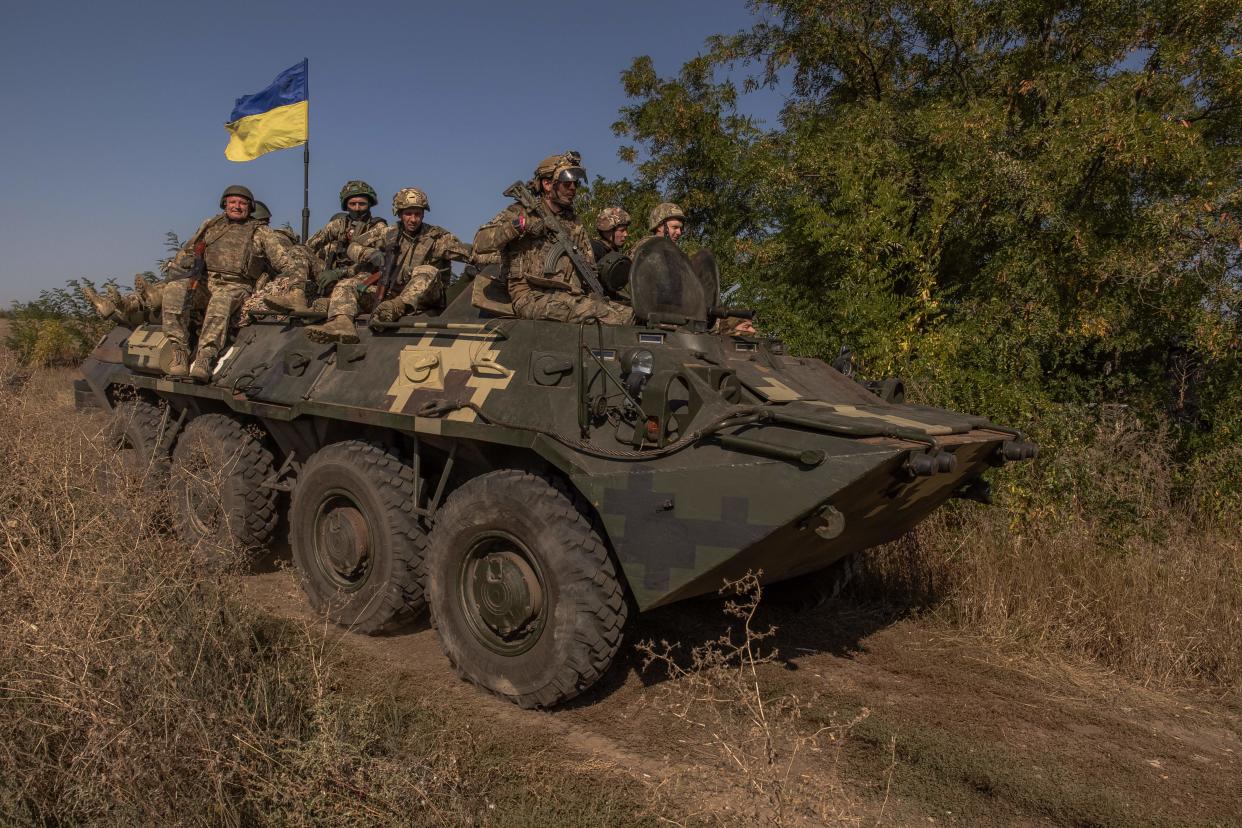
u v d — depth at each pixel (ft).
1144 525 22.34
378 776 9.96
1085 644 17.43
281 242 21.65
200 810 9.05
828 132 33.55
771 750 10.51
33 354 57.21
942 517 22.12
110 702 9.11
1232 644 16.48
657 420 12.94
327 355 18.49
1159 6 30.19
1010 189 27.76
